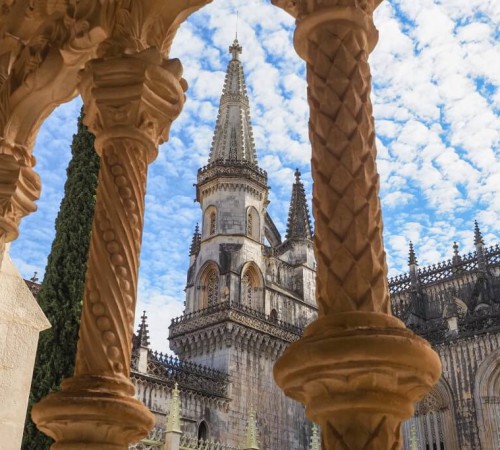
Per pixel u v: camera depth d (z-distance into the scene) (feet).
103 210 16.81
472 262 184.14
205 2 19.84
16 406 24.86
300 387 11.09
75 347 49.67
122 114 17.72
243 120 181.68
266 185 176.14
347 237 11.84
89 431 14.48
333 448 10.56
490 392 141.18
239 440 138.82
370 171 12.60
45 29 21.30
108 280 15.96
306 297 182.50
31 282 95.71
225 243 162.50
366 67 13.64
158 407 123.24
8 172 21.84
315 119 13.15
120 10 18.97
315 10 13.89
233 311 151.74
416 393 11.01
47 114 22.91
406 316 177.06
